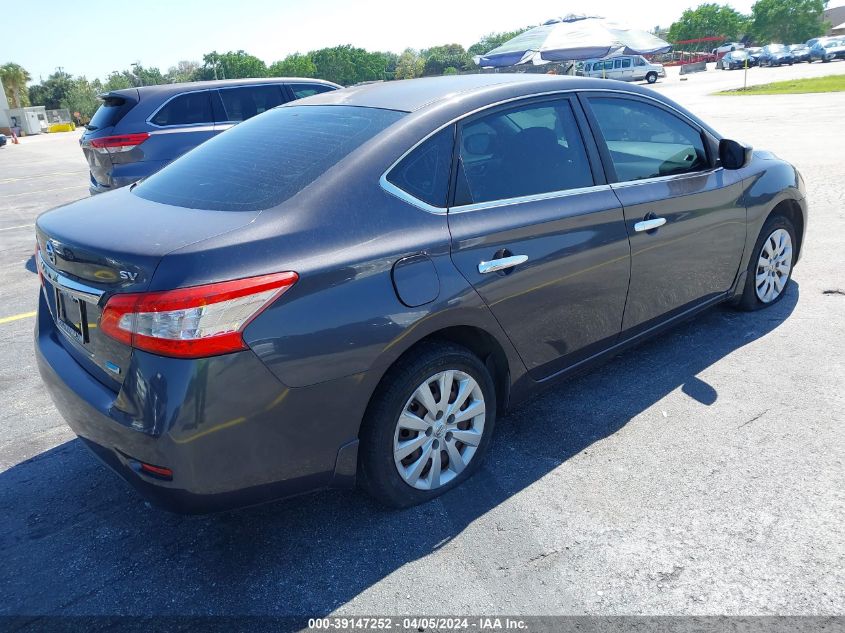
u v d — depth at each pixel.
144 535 2.76
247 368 2.17
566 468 3.05
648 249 3.44
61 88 96.31
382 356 2.44
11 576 2.55
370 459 2.61
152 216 2.54
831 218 6.82
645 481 2.93
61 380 2.56
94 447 2.47
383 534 2.68
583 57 20.78
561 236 3.01
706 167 3.90
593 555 2.51
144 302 2.12
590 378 3.89
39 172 19.11
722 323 4.51
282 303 2.22
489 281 2.74
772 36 95.75
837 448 3.08
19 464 3.32
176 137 7.82
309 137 2.87
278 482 2.37
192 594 2.43
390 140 2.67
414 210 2.61
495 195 2.87
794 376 3.76
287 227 2.33
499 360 2.99
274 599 2.38
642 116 3.58
